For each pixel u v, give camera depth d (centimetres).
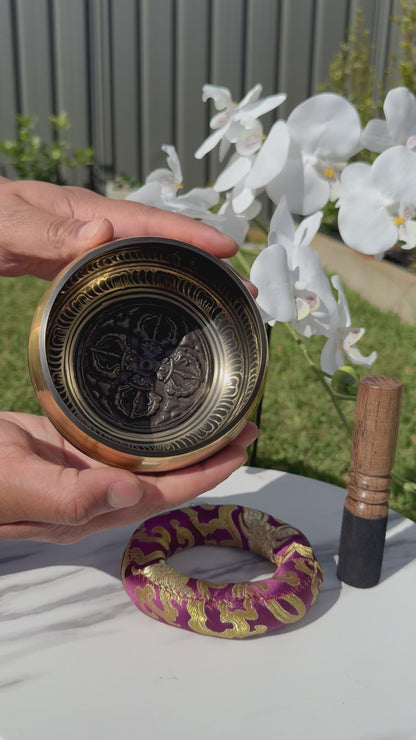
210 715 44
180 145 222
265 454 101
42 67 213
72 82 215
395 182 52
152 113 219
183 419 46
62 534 48
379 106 169
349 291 164
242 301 47
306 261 53
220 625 48
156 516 57
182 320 48
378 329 144
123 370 47
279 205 53
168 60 215
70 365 45
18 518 45
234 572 55
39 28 210
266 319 53
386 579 55
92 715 44
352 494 53
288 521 61
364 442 52
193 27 212
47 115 217
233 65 217
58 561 56
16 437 47
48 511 43
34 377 44
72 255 50
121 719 44
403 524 62
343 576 54
